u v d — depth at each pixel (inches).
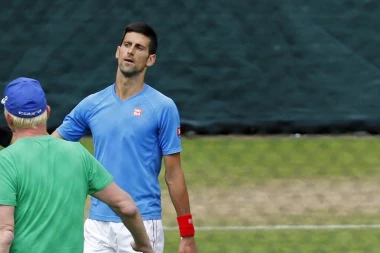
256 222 1228.5
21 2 1492.4
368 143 1609.3
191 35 1525.6
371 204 1320.1
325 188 1403.8
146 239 607.5
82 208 572.7
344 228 1199.6
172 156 756.6
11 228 542.6
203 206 1302.9
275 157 1558.8
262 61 1526.8
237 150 1599.4
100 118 762.2
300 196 1359.5
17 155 558.9
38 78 1507.1
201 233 1174.3
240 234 1169.4
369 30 1508.4
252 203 1322.6
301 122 1529.3
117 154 754.2
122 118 755.4
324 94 1519.4
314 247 1111.0
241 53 1528.1
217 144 1599.4
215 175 1470.2
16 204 551.5
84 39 1508.4
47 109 585.9
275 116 1531.7
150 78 1539.1
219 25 1524.4
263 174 1481.3
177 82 1539.1
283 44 1519.4
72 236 561.9
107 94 770.2
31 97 568.4
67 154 572.7
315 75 1517.0
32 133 574.2
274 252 1087.0
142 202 754.2
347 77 1513.3
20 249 548.7
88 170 580.1
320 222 1228.5
